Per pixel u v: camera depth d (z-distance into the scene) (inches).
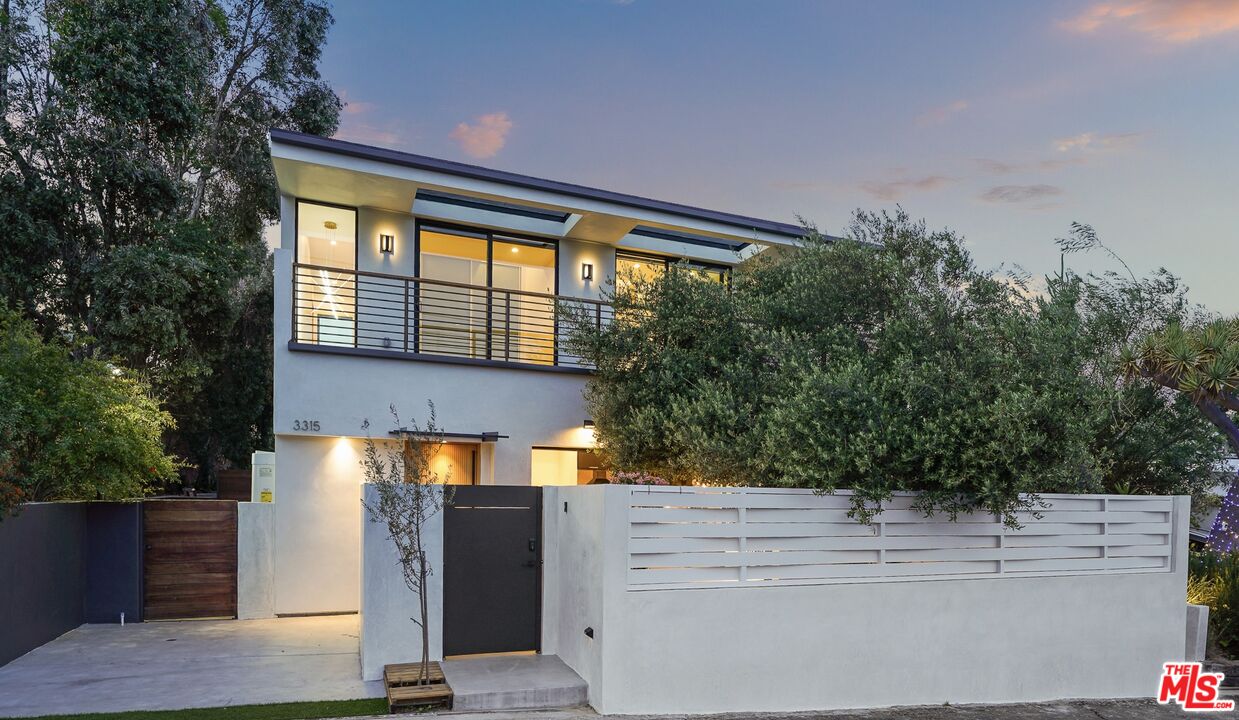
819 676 289.6
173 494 987.9
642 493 271.4
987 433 290.4
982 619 318.0
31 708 253.4
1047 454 296.4
